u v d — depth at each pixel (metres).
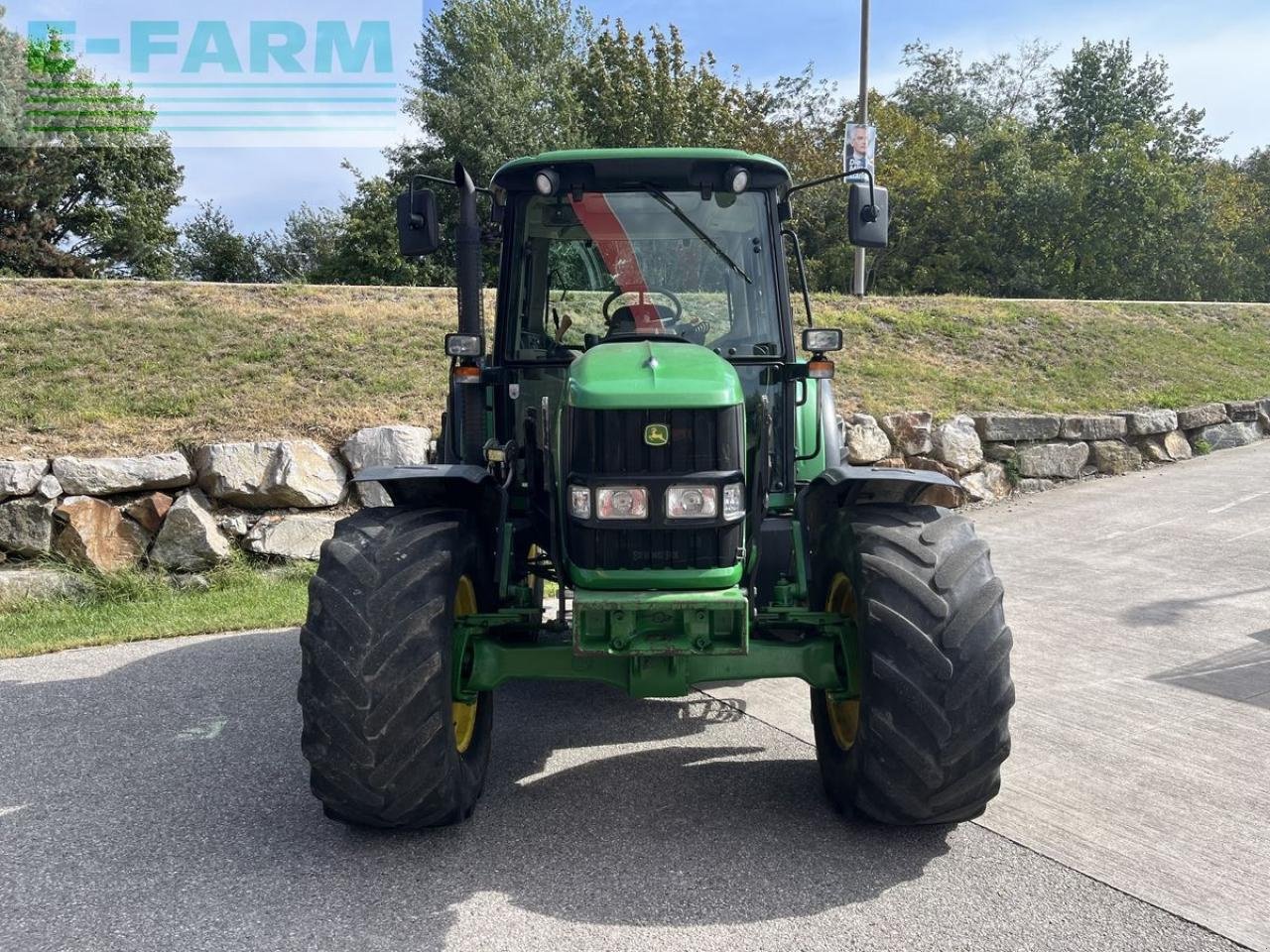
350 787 3.32
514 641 4.02
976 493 10.30
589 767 4.32
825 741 3.86
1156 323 14.64
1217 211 35.44
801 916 3.07
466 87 30.09
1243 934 2.95
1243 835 3.57
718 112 32.00
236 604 7.51
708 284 4.35
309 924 3.06
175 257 36.41
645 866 3.41
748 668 3.65
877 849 3.51
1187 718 4.72
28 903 3.20
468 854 3.51
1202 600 6.73
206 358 10.32
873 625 3.32
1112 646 5.87
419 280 27.77
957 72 46.28
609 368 3.62
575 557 3.52
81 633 6.83
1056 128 41.28
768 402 4.30
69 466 8.03
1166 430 11.41
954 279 32.62
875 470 3.77
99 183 32.91
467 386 4.34
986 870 3.35
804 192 28.02
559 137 29.56
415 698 3.28
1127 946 2.89
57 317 10.80
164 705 5.25
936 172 33.50
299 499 8.47
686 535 3.44
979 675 3.26
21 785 4.20
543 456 4.08
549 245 4.43
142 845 3.62
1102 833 3.60
